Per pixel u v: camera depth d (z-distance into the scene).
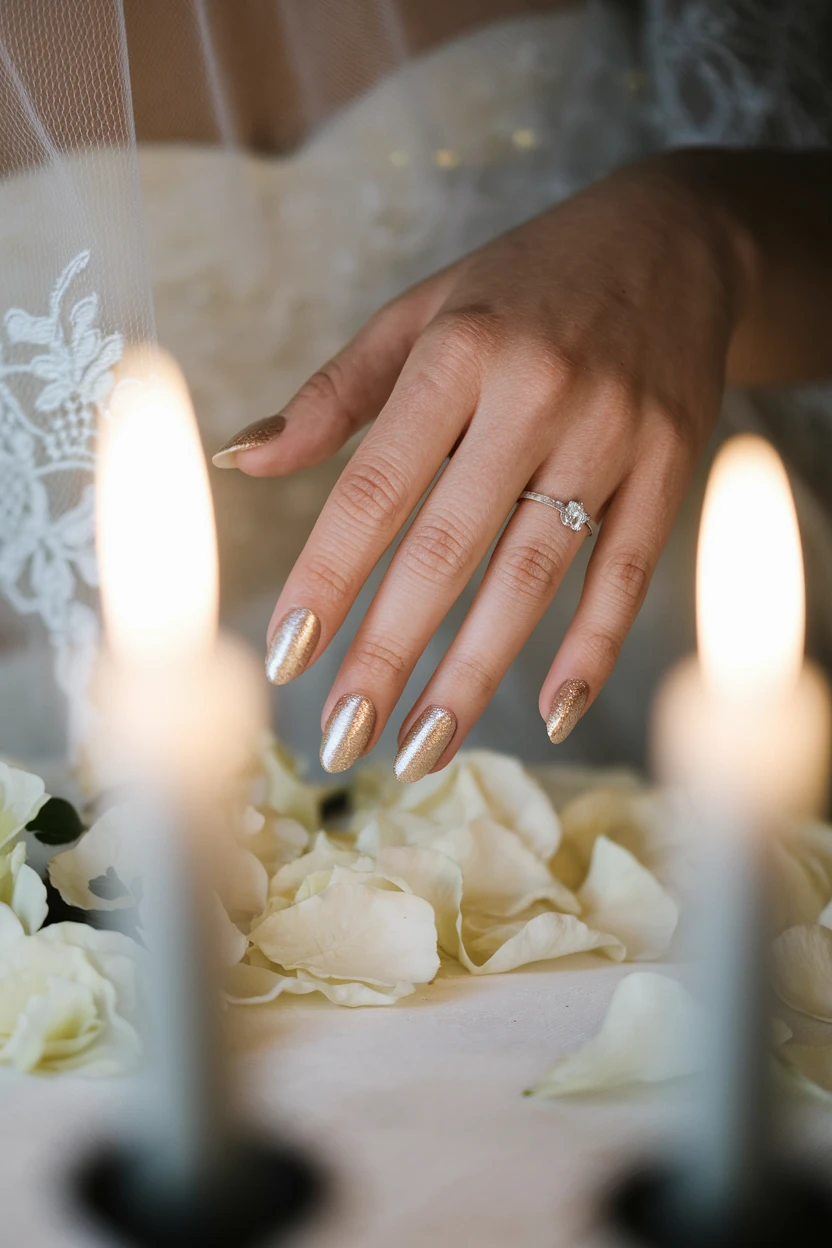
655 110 0.73
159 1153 0.29
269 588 0.72
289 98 0.66
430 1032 0.36
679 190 0.53
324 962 0.37
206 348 0.68
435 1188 0.31
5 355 0.48
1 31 0.46
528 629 0.42
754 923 0.26
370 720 0.41
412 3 0.67
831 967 0.36
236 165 0.65
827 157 0.59
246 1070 0.34
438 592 0.42
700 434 0.47
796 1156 0.30
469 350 0.43
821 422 0.74
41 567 0.50
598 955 0.40
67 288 0.48
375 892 0.38
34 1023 0.34
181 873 0.27
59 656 0.50
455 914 0.39
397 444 0.42
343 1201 0.31
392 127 0.68
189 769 0.27
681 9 0.70
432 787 0.44
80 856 0.38
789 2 0.70
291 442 0.47
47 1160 0.32
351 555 0.42
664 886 0.42
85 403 0.48
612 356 0.45
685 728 0.27
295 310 0.69
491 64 0.69
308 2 0.65
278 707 0.71
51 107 0.47
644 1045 0.33
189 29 0.61
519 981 0.38
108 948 0.35
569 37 0.70
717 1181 0.28
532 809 0.43
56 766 0.50
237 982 0.37
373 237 0.69
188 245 0.66
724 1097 0.27
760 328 0.55
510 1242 0.30
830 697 0.28
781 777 0.26
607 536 0.45
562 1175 0.31
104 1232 0.30
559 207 0.51
